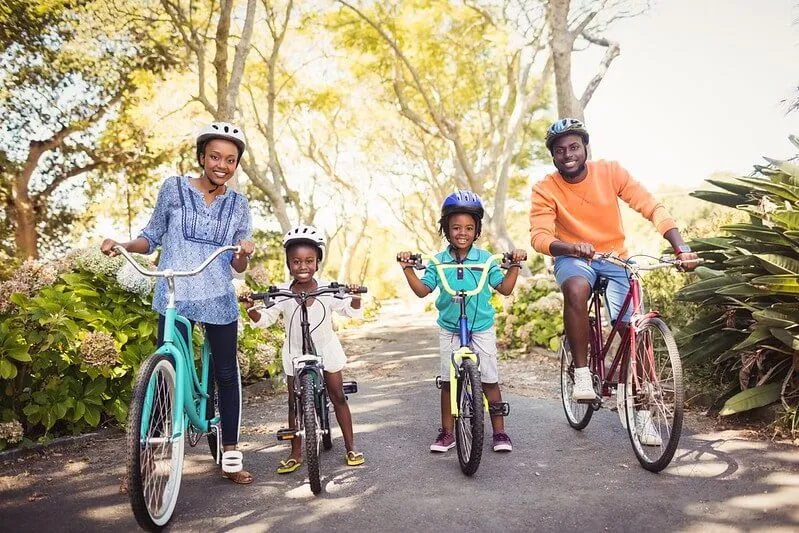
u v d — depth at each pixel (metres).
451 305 4.25
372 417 5.51
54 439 4.59
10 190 15.55
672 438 3.59
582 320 4.23
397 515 3.31
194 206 3.66
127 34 13.94
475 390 3.69
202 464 4.22
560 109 9.01
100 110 16.11
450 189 26.62
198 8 13.16
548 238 4.39
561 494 3.53
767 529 3.02
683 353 5.20
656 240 8.16
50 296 4.83
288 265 4.06
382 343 11.94
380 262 41.38
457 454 4.23
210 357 3.93
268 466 4.18
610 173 4.61
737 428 4.60
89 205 17.73
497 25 14.86
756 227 4.62
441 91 18.28
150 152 17.16
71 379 4.75
